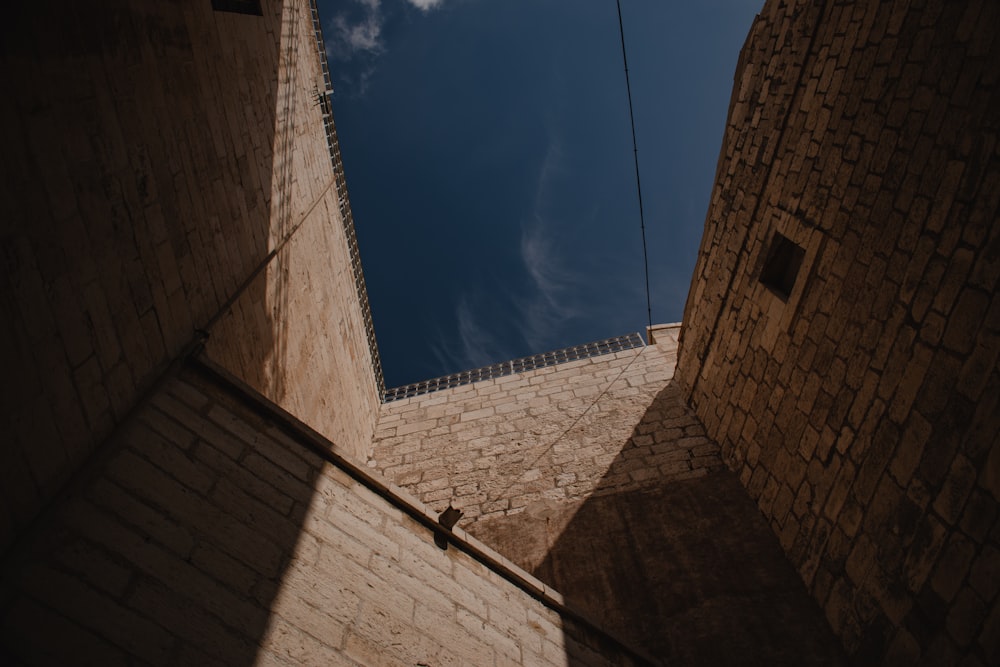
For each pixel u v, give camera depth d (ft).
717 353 26.73
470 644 13.37
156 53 14.19
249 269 19.12
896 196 15.62
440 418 33.35
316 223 27.20
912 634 13.71
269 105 21.80
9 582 8.50
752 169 24.14
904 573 14.21
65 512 9.78
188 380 14.15
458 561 15.70
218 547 11.28
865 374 16.37
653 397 30.58
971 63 13.44
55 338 10.18
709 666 17.72
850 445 16.81
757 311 23.12
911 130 15.23
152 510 10.94
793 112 21.30
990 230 12.64
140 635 9.12
